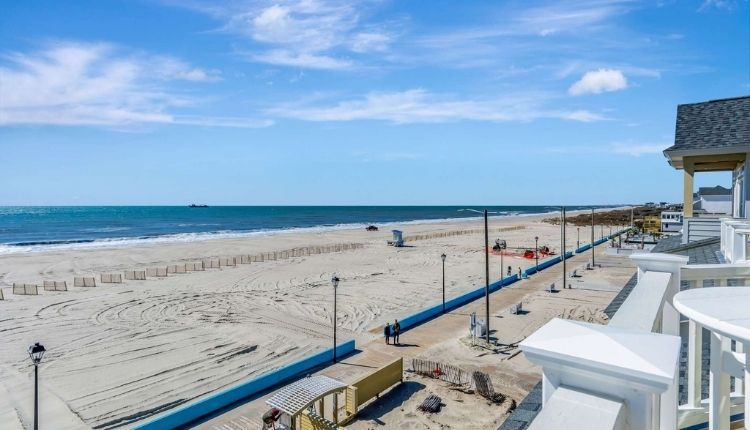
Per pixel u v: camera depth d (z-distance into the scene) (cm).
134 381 1661
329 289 3325
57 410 1443
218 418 1343
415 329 2248
